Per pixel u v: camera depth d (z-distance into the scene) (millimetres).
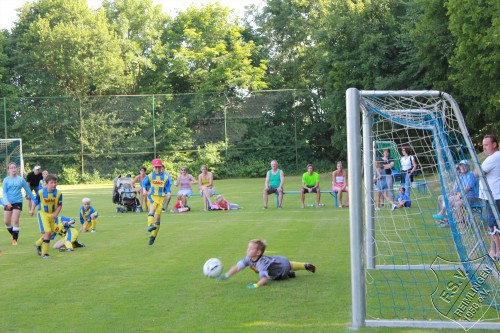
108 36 48750
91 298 6871
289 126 46031
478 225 8391
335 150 46938
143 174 18922
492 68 20922
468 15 21172
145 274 8258
